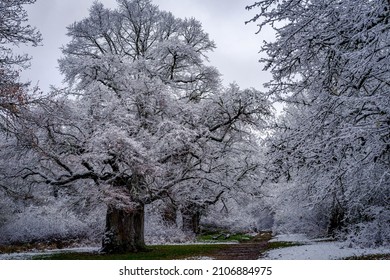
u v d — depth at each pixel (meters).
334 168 7.90
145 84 15.88
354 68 7.05
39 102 11.62
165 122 14.77
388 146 7.00
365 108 7.42
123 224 15.39
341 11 7.33
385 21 6.99
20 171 15.25
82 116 15.12
